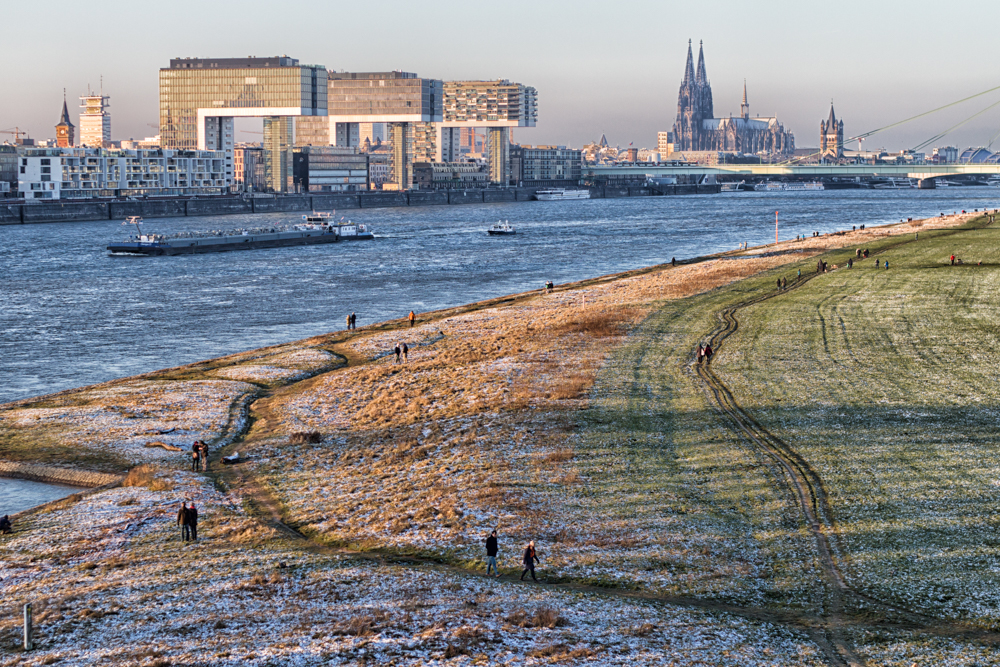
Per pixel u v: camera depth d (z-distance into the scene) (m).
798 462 72.94
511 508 66.06
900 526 60.62
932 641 47.31
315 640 48.72
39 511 69.75
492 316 148.12
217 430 89.94
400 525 64.31
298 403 98.19
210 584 55.69
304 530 65.00
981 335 117.69
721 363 106.25
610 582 55.12
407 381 104.25
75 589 55.81
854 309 137.38
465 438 82.12
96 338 144.88
